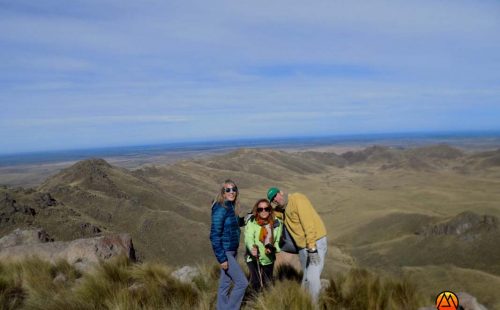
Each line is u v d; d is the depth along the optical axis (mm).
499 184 184500
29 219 57469
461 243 83500
